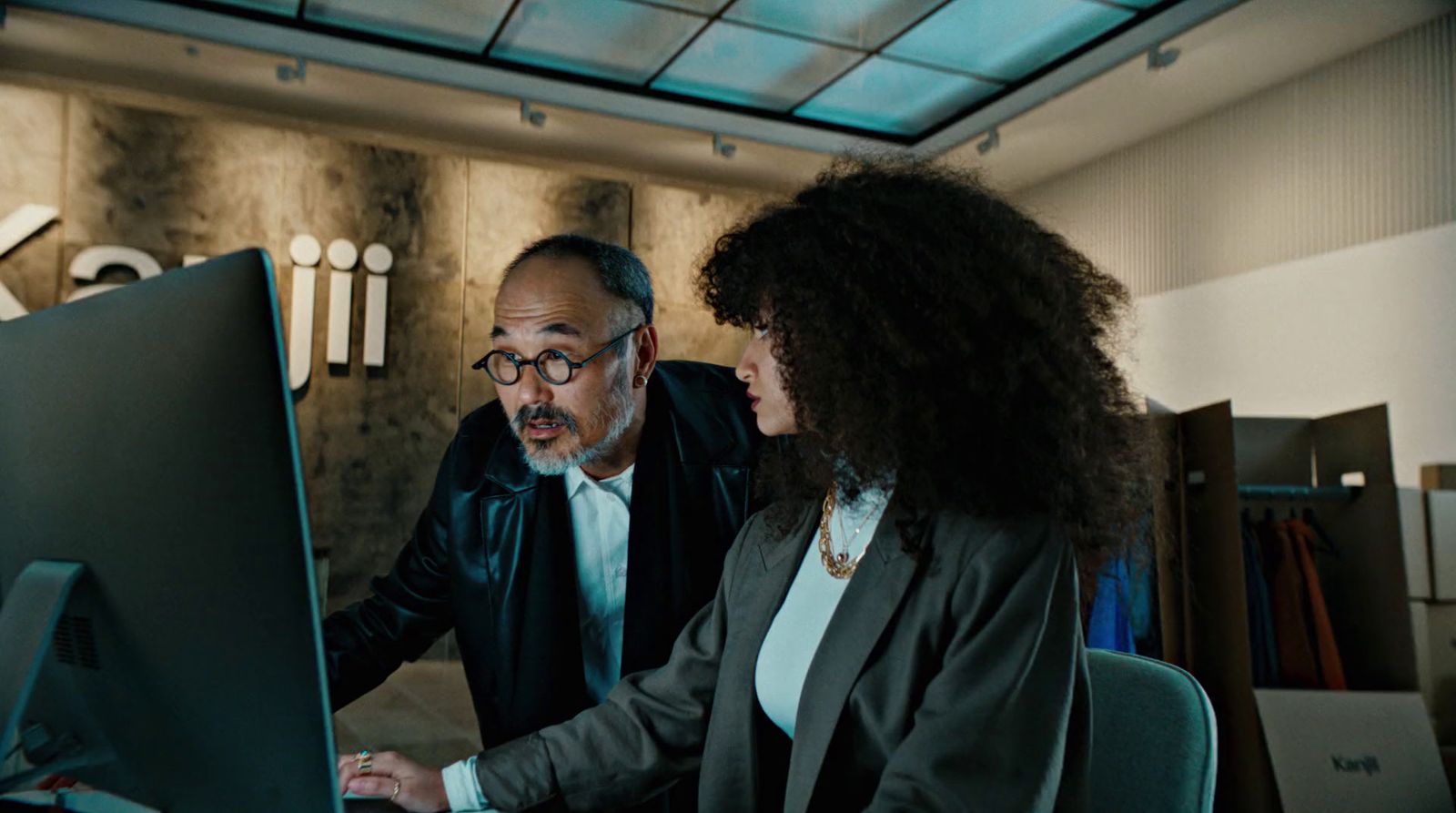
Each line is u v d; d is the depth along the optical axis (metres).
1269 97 6.19
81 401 0.78
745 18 5.82
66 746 0.86
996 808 0.85
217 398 0.67
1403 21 5.30
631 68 6.45
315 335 6.52
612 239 7.54
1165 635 3.69
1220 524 3.62
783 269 1.05
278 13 5.71
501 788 1.17
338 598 6.49
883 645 1.01
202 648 0.71
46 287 5.89
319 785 0.69
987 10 5.68
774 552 1.21
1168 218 6.89
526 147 7.39
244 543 0.67
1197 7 5.39
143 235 6.12
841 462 1.08
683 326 7.78
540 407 1.46
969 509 0.99
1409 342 5.29
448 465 1.61
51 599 0.77
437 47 6.14
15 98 5.84
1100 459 1.02
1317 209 5.84
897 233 1.01
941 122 7.22
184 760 0.77
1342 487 3.79
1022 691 0.90
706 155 7.55
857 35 5.99
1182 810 1.03
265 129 6.46
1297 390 5.90
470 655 1.59
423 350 6.84
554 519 1.59
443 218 6.95
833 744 1.02
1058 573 0.96
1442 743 3.74
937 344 0.99
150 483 0.72
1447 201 5.16
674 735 1.22
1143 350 7.02
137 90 6.32
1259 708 3.41
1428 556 3.79
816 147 7.40
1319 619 3.62
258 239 6.41
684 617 1.58
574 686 1.58
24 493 0.84
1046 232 1.10
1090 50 5.97
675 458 1.62
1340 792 3.29
